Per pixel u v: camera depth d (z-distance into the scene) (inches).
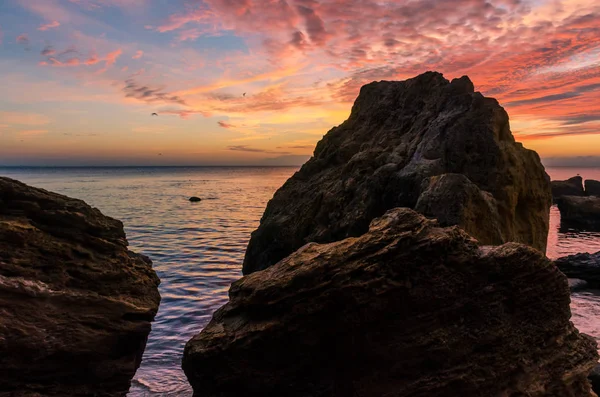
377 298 373.1
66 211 443.8
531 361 390.9
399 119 1037.8
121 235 492.7
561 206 2509.8
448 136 802.8
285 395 390.9
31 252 404.5
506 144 775.7
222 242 1658.5
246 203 3501.5
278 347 388.5
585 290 966.4
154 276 503.5
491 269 392.2
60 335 398.9
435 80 1016.2
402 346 374.3
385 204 801.6
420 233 388.2
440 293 381.1
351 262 384.5
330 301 377.1
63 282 411.8
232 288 446.3
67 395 405.4
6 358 374.3
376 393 373.7
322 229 878.4
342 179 944.9
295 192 1052.5
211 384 405.1
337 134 1158.3
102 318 425.7
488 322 387.2
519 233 768.3
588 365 409.1
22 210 424.2
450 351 373.7
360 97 1208.2
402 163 845.8
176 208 3031.5
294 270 396.5
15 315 378.3
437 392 368.5
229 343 392.8
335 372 388.5
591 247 1717.5
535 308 404.8
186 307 843.4
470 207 611.5
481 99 821.2
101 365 424.8
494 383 377.4
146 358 616.4
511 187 729.0
